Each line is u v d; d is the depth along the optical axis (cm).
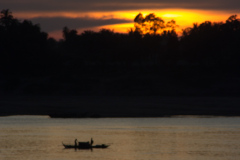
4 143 17712
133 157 15138
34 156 15250
